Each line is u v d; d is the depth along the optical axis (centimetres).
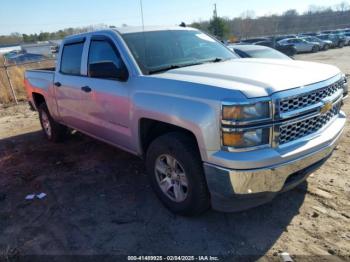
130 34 392
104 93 387
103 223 331
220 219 323
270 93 254
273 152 257
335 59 2100
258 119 250
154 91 315
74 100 464
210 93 265
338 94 321
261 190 264
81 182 427
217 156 260
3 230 331
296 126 273
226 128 252
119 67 366
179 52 399
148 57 368
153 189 353
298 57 2455
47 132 621
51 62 2120
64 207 367
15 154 562
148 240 300
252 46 931
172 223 322
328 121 316
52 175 456
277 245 281
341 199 340
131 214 343
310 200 342
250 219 320
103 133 427
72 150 555
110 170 458
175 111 288
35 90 591
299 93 266
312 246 276
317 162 300
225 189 264
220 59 407
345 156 446
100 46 407
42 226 334
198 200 298
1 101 1119
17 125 792
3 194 408
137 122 342
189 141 295
